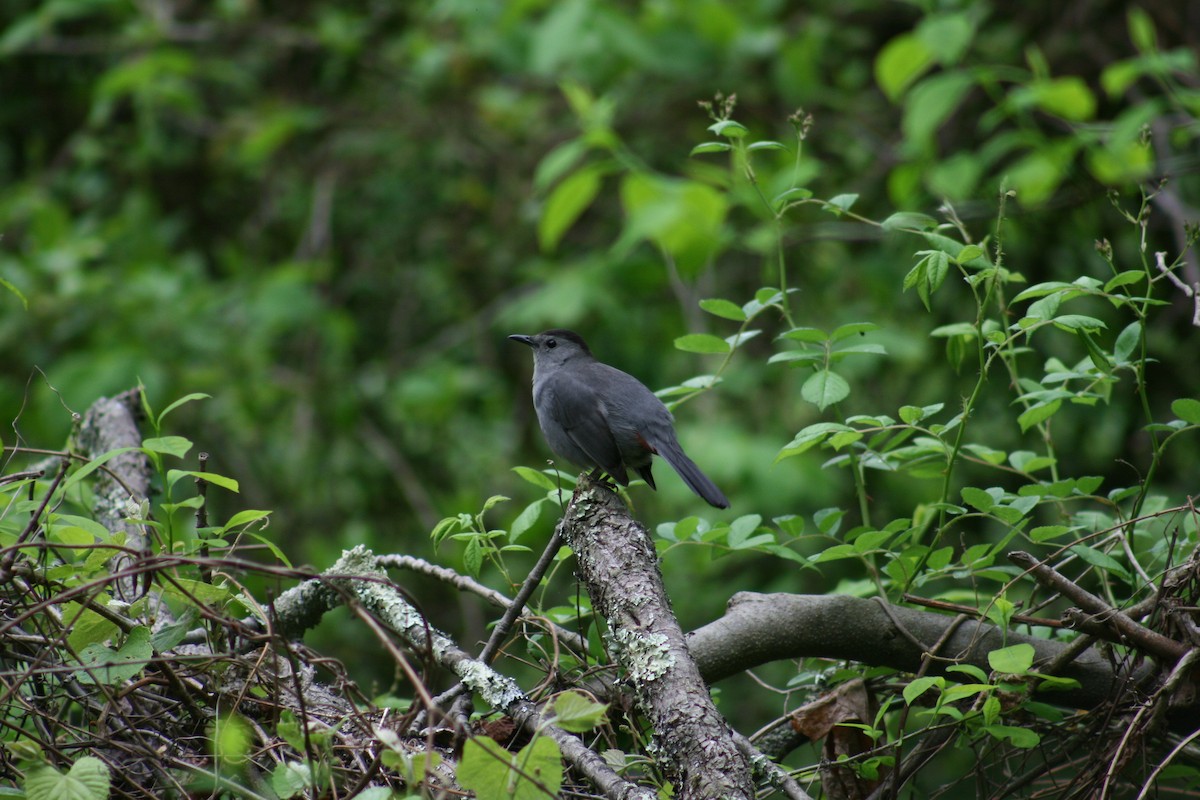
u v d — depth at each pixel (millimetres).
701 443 11344
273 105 15617
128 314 13148
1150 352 11094
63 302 12945
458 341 15398
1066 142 8875
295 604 5816
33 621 4828
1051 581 5035
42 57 16266
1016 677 5105
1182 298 11031
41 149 15133
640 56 13016
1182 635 4891
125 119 16391
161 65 13992
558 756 3676
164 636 4484
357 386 15289
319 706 4863
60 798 3766
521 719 4766
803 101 13492
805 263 13859
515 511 14250
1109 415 11141
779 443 11469
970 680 5516
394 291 16672
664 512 12852
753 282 14047
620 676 4922
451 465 15000
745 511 11141
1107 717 4984
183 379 13297
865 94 14305
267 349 14672
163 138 16094
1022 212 10398
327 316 13883
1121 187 8703
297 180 16609
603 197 15719
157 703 4742
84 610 4402
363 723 4191
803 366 5949
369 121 16016
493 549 5488
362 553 5719
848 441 5359
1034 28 12570
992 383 11312
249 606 4652
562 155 9086
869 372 11883
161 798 4363
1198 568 4887
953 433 11141
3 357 13133
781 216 5988
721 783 4188
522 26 14062
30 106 16344
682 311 14445
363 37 16078
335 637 11734
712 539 5641
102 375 12367
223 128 15789
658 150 14805
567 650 5457
